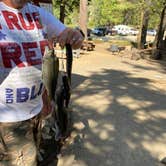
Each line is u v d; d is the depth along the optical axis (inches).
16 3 72.0
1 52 69.9
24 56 72.8
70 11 1237.1
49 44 81.9
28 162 81.4
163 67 761.6
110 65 684.1
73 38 84.6
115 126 265.0
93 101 344.5
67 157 183.6
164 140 245.8
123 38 1920.5
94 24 2406.5
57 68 75.1
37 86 77.2
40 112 82.2
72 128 226.1
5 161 78.6
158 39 1075.3
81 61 699.4
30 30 74.9
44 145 140.3
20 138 77.8
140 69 684.1
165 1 1027.3
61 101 99.3
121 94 395.9
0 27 70.3
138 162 203.5
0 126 74.5
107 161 197.6
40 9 81.4
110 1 2299.5
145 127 272.5
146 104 355.9
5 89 72.1
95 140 226.1
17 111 75.2
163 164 204.4
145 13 1123.9
